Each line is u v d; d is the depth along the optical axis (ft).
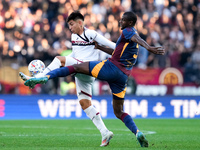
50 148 72.90
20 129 127.03
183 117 208.54
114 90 79.00
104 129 81.66
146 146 76.89
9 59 206.39
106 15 243.40
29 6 240.32
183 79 211.61
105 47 83.97
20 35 226.58
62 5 240.73
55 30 231.30
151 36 238.07
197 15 254.47
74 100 198.18
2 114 195.72
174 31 244.22
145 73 208.44
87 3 244.42
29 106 197.47
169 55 226.17
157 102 206.80
